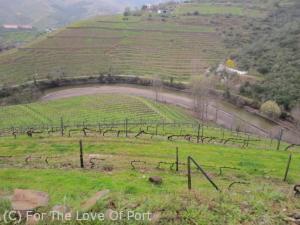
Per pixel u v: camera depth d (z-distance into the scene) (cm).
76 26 18425
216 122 9744
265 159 3691
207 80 11019
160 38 17138
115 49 16262
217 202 1373
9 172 2573
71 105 10906
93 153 3531
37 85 13325
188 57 15438
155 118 9506
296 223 1231
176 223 1178
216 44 16400
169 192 1816
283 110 9962
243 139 5306
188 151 3812
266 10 19625
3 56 15775
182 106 11088
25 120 9644
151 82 13138
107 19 19425
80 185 2164
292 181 2798
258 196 1562
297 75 10806
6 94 12606
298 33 13662
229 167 3120
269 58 12644
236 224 1195
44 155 3425
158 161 3272
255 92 11062
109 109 10456
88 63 15250
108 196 1371
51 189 2073
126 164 3034
